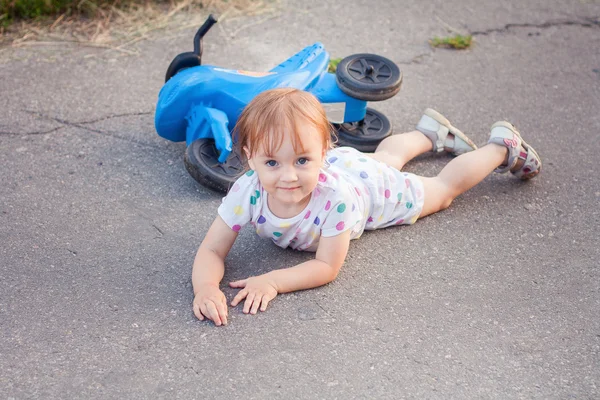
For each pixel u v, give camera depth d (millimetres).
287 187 2322
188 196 3084
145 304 2492
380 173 2801
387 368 2260
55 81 3893
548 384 2232
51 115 3613
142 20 4520
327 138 2393
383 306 2510
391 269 2688
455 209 3041
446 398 2166
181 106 3059
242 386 2182
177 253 2744
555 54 4375
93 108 3688
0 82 3855
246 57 4176
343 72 3148
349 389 2180
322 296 2543
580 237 2910
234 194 2537
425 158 3381
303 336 2367
